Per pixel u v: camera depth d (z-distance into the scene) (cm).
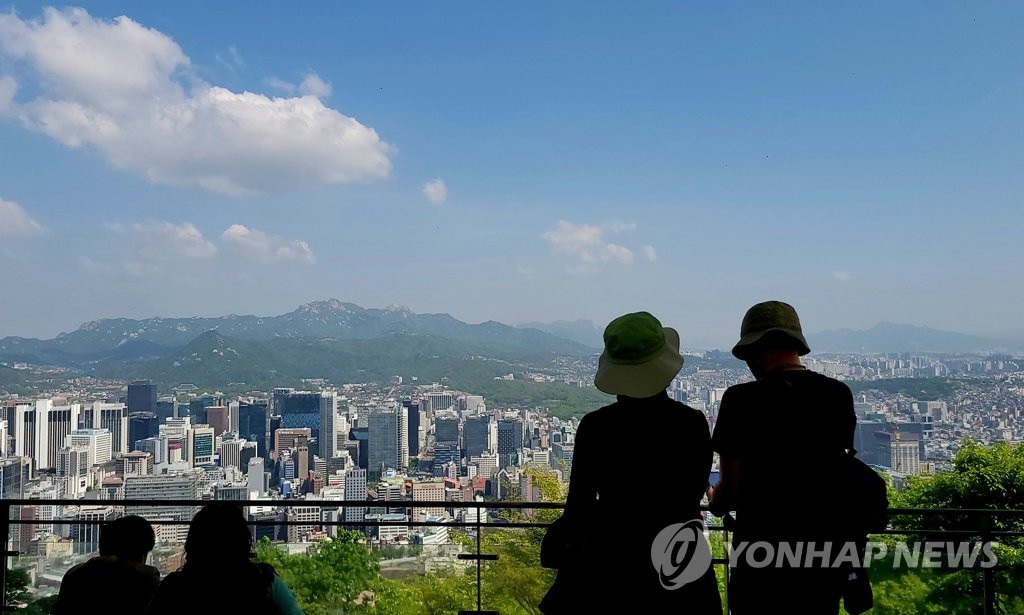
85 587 270
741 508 227
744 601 229
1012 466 740
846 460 222
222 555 231
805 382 226
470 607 410
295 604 243
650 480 204
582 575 207
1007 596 441
